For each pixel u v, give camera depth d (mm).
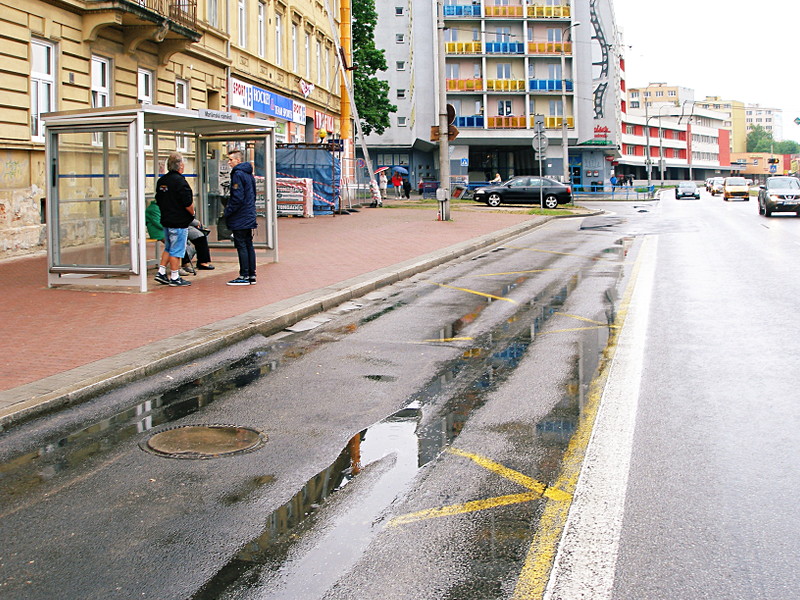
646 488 4945
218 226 17391
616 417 6398
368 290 13672
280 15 34531
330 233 24484
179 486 5137
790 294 12375
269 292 12719
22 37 16844
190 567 4055
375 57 56938
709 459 5430
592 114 75688
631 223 30594
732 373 7727
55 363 7949
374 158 79250
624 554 4086
